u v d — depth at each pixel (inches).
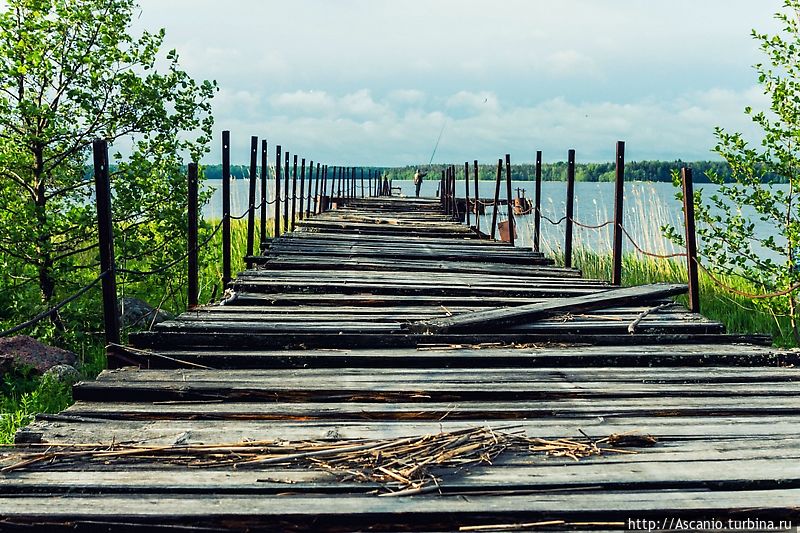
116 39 386.0
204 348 215.8
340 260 408.5
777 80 364.5
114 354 201.6
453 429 154.0
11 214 375.6
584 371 200.5
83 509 116.6
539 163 494.6
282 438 147.3
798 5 356.5
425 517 116.6
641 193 652.1
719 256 388.5
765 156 370.9
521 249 501.0
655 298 290.0
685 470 132.0
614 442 145.4
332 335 220.1
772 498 122.2
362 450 139.5
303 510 116.8
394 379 189.0
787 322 447.2
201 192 438.6
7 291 378.6
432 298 295.6
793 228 362.6
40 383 290.7
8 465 131.6
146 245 412.5
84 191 410.9
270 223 874.8
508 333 241.3
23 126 383.2
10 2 364.8
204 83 413.4
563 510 117.7
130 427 153.6
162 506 118.0
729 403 171.3
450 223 711.7
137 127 401.7
